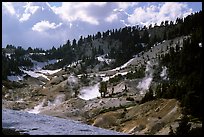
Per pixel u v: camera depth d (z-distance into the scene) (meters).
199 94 107.31
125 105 138.00
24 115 113.88
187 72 167.75
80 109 145.00
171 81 164.25
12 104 173.88
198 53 172.88
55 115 140.50
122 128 107.75
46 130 78.19
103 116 119.25
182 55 178.88
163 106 111.19
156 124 99.88
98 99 154.12
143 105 118.88
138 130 101.12
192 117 97.44
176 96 116.25
